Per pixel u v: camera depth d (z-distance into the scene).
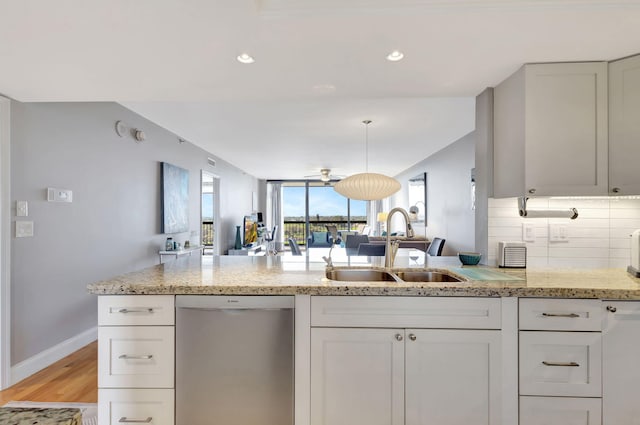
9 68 1.97
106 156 3.29
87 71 2.03
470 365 1.58
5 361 2.31
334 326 1.59
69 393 2.24
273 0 1.48
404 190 8.14
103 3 1.38
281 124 4.08
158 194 4.21
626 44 1.71
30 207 2.52
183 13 1.46
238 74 2.08
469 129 4.27
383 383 1.58
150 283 1.65
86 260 3.04
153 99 2.51
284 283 1.65
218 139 4.86
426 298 1.58
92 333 3.10
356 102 3.29
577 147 1.88
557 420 1.56
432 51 1.80
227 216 7.09
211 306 1.58
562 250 2.17
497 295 1.57
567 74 1.90
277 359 1.59
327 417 1.59
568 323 1.56
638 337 1.55
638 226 2.12
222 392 1.59
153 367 1.59
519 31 1.60
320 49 1.78
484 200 2.26
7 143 2.37
